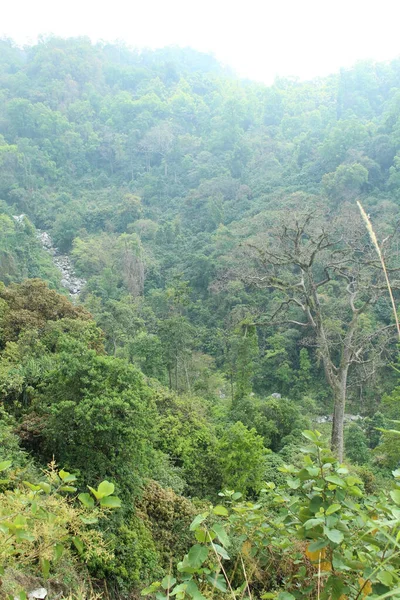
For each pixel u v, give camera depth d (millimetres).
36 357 15141
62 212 67000
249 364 23594
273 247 35656
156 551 8328
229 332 35656
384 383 28000
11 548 2539
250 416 20531
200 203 64250
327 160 54938
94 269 52750
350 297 16672
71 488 2602
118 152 82688
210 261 44594
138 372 9680
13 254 45938
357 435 20406
